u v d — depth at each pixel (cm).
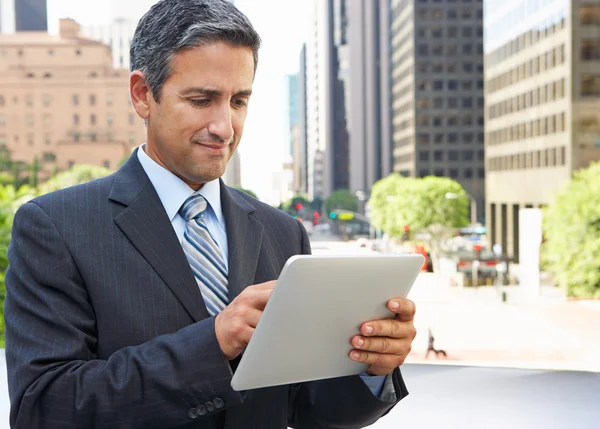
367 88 7069
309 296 76
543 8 3488
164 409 83
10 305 91
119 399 82
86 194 95
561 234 1827
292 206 7106
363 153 7088
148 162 98
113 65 5891
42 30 5909
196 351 82
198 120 89
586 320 1584
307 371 86
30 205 94
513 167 3906
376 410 97
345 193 6619
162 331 90
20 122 5784
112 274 91
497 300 2170
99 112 5828
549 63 3419
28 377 85
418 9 5606
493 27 4181
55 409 83
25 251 91
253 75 93
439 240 4241
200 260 96
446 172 5591
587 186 1867
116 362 84
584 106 3212
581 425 213
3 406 222
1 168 5634
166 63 88
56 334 87
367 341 86
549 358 1186
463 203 4275
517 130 3812
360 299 83
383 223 4700
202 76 88
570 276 1822
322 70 7294
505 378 269
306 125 8025
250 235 104
